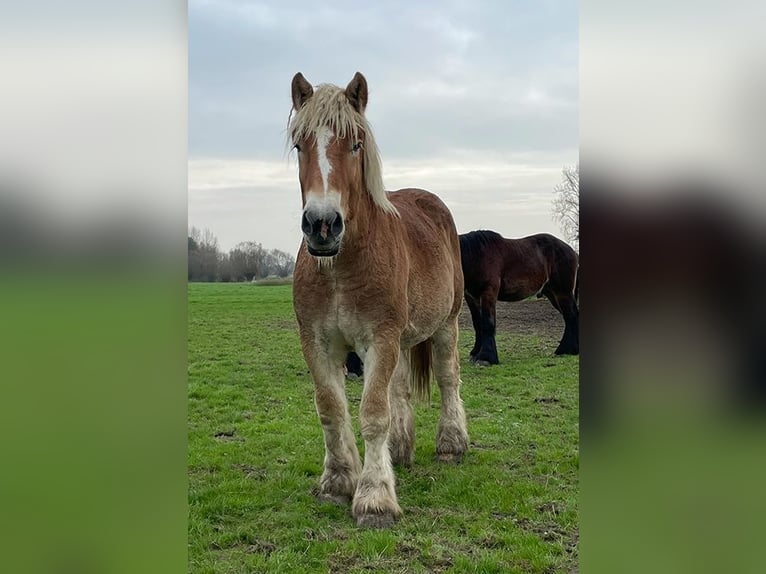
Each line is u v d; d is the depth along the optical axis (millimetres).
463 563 3428
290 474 4871
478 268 10070
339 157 3494
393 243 4137
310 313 4094
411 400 5242
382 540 3689
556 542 3688
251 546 3693
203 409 7133
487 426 6289
